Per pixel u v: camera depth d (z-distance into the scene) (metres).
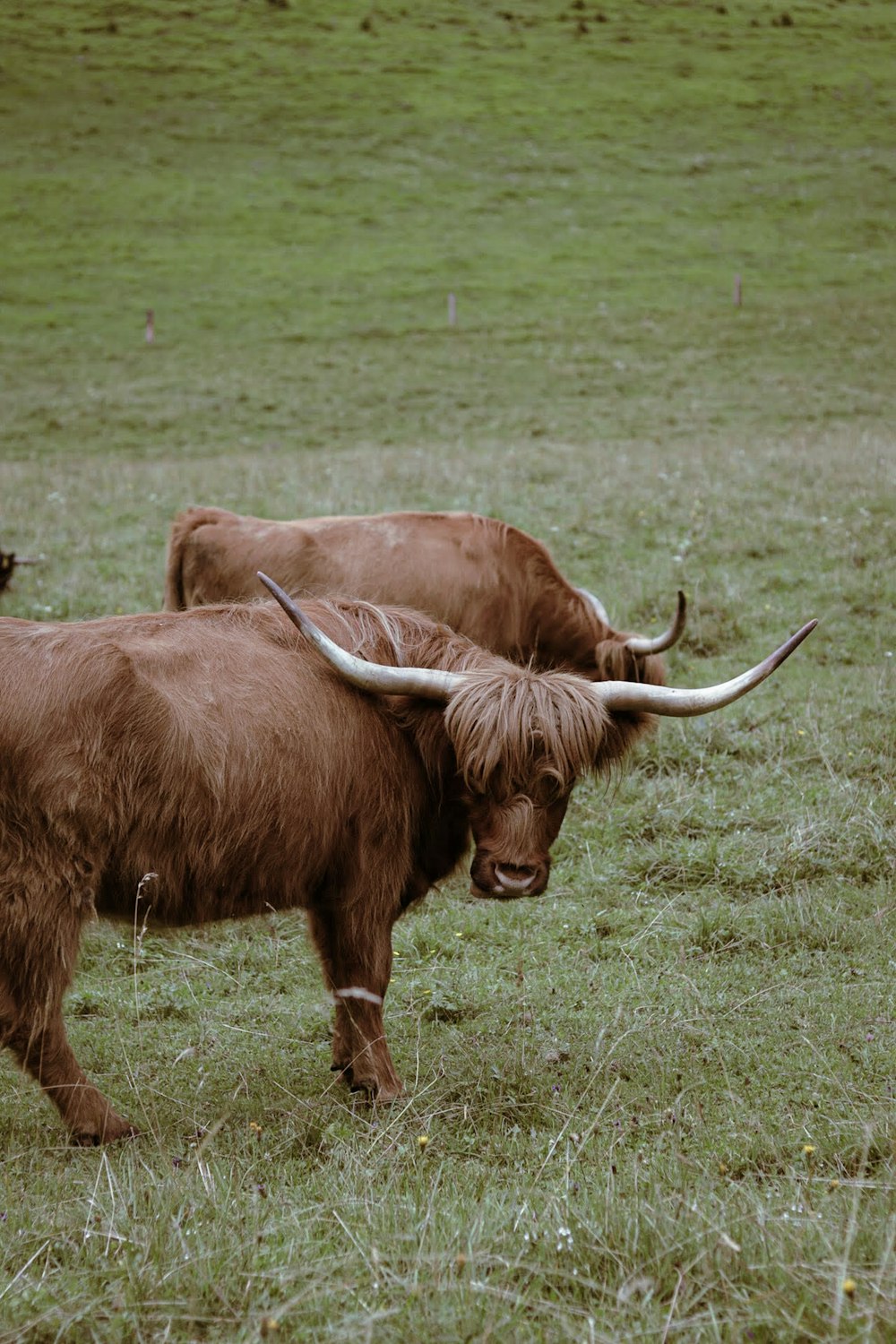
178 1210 8.07
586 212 88.69
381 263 79.56
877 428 45.78
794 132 103.69
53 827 9.51
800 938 13.69
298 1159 9.72
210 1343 6.57
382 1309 6.69
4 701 9.45
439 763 11.18
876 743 18.23
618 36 127.38
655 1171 8.70
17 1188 8.87
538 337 65.50
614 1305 6.75
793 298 70.81
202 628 10.73
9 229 84.25
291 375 60.38
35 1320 6.62
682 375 56.94
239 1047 11.97
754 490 32.12
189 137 102.06
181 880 10.22
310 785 10.56
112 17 126.88
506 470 36.50
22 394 58.19
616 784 16.53
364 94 111.38
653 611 23.97
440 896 15.42
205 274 78.00
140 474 39.91
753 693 20.20
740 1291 6.75
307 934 13.25
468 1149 9.76
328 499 32.44
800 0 139.50
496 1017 12.38
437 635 11.78
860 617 23.33
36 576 27.23
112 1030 12.28
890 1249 6.88
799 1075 10.76
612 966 13.34
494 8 136.25
